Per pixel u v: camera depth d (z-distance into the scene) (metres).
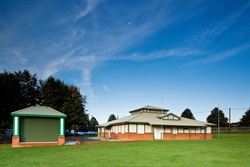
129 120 52.72
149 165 17.42
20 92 55.59
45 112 35.28
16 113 33.31
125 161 19.14
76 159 20.22
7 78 52.41
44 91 60.78
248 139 47.91
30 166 17.12
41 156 22.28
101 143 37.59
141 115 57.62
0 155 23.58
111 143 37.72
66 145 33.59
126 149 28.28
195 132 59.19
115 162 18.64
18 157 21.94
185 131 58.19
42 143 33.91
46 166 17.06
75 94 62.56
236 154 23.91
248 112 115.62
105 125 65.31
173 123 56.44
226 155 23.11
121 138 55.47
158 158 20.83
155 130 55.25
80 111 62.16
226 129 92.31
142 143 37.66
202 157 21.64
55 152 25.34
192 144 35.75
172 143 37.75
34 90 60.59
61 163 18.25
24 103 57.31
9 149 29.11
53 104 60.66
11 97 51.69
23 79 59.44
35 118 34.66
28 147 31.34
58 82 62.09
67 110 60.03
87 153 24.39
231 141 42.47
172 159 20.30
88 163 18.20
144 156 22.09
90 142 40.12
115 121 61.00
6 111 52.03
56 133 35.41
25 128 34.03
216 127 95.00
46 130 34.94
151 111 62.31
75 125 63.62
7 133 61.31
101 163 18.19
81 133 92.12
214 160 19.94
